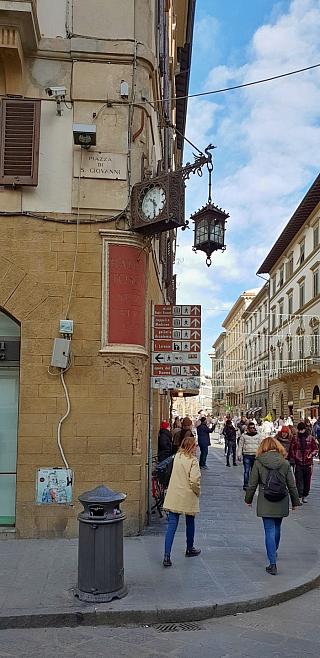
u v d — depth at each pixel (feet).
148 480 32.65
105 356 28.76
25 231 29.19
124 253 29.43
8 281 28.91
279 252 167.73
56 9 30.78
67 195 29.60
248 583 21.75
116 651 16.39
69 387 28.55
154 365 33.27
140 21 30.99
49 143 29.91
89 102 30.17
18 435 28.19
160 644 16.94
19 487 27.86
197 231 34.40
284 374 153.07
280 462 23.85
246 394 239.09
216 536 29.73
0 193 29.27
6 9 27.32
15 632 17.78
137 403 28.86
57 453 28.17
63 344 28.35
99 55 30.30
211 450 111.45
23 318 28.78
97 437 28.40
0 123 29.37
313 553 26.81
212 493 46.14
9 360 29.66
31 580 21.25
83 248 29.35
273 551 23.24
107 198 29.66
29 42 29.25
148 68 31.17
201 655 16.14
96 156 29.84
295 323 150.30
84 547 19.63
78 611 18.44
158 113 40.42
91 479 28.17
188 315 33.58
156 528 30.99
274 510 23.43
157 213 28.04
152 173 31.42
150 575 22.35
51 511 27.81
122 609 18.61
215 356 376.89
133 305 29.45
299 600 21.15
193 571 23.06
